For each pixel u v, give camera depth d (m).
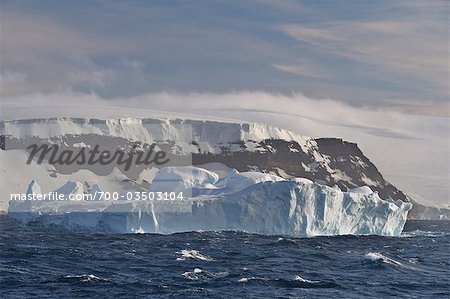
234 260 94.00
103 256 96.06
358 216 133.12
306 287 73.31
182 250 102.88
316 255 101.94
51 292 68.00
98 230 131.88
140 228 127.62
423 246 125.25
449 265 97.44
